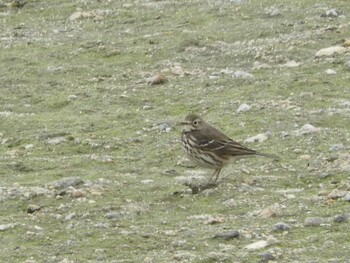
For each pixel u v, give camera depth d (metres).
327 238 11.96
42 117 18.11
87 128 17.38
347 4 23.64
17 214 13.34
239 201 13.46
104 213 13.19
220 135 14.47
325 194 13.49
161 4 24.80
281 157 15.29
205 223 12.72
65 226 12.80
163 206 13.48
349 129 16.39
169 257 11.59
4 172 15.27
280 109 17.56
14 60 21.58
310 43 21.19
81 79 20.30
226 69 20.25
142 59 21.23
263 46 21.23
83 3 25.45
